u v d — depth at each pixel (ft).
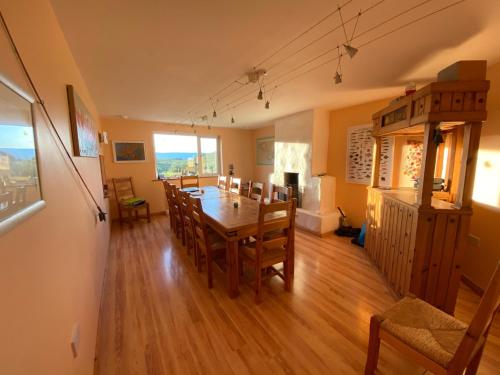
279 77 7.95
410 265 6.16
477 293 7.11
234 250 6.82
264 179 21.11
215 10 4.41
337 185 13.55
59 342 2.99
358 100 11.16
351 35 5.33
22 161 2.31
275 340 5.36
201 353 5.04
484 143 7.16
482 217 7.16
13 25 2.56
